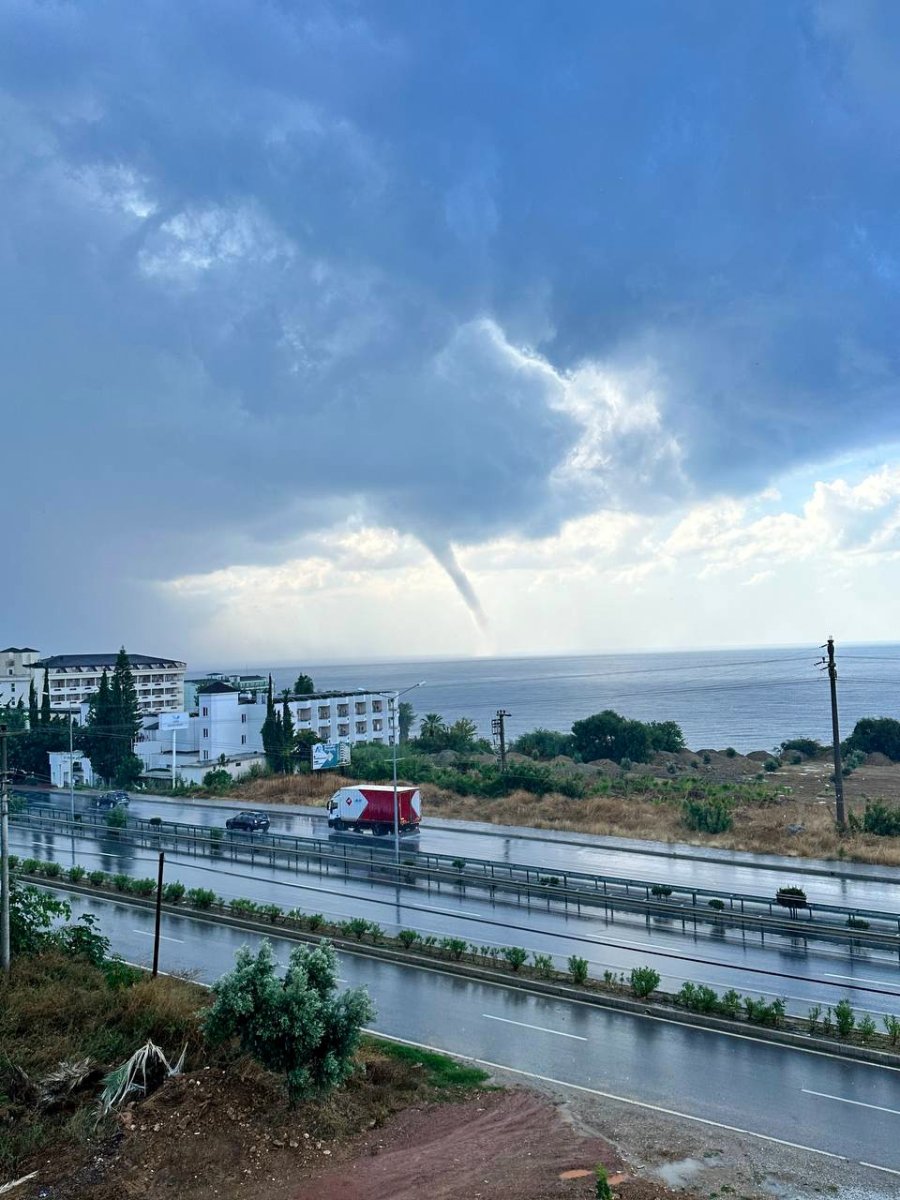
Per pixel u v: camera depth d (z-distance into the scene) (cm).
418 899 4150
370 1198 1559
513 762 8944
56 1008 2344
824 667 5722
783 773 9450
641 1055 2305
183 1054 2034
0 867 3009
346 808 6222
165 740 10131
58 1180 1609
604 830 5738
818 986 2808
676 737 11738
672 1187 1623
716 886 4247
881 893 4075
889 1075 2166
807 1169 1700
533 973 2956
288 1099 1853
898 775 8856
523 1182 1625
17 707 11862
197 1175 1612
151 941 3525
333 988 1991
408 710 15838
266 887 4478
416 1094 2031
